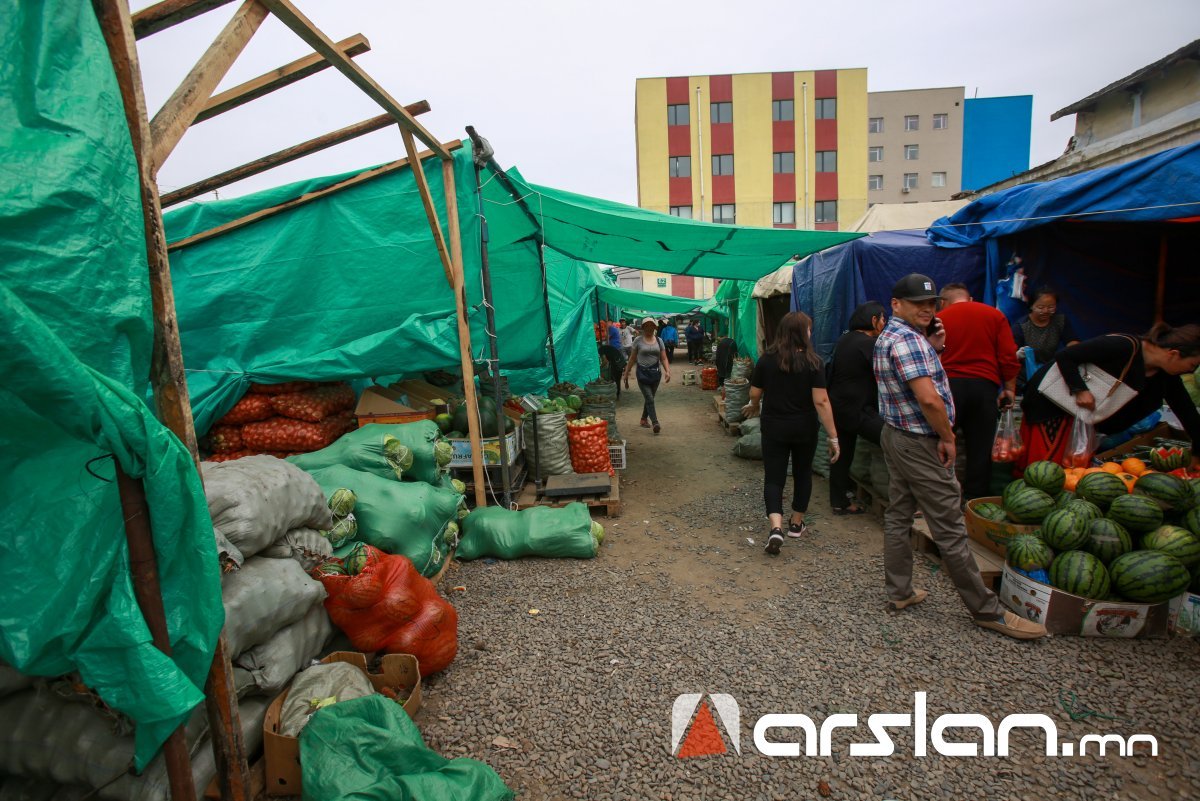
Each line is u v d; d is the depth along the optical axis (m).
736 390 10.17
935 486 3.51
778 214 36.50
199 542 1.70
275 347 5.57
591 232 6.70
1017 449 5.05
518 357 9.17
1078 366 4.52
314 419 5.37
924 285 3.41
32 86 1.43
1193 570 3.49
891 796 2.49
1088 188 4.99
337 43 3.24
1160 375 4.36
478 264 5.53
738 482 7.39
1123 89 11.68
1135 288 5.91
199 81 2.08
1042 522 4.00
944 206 8.38
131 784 2.12
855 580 4.42
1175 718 2.83
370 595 3.08
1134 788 2.48
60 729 2.16
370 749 2.25
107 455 1.58
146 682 1.57
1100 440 5.21
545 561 4.97
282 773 2.44
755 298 12.62
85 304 1.48
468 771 2.33
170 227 5.39
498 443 5.82
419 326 5.43
